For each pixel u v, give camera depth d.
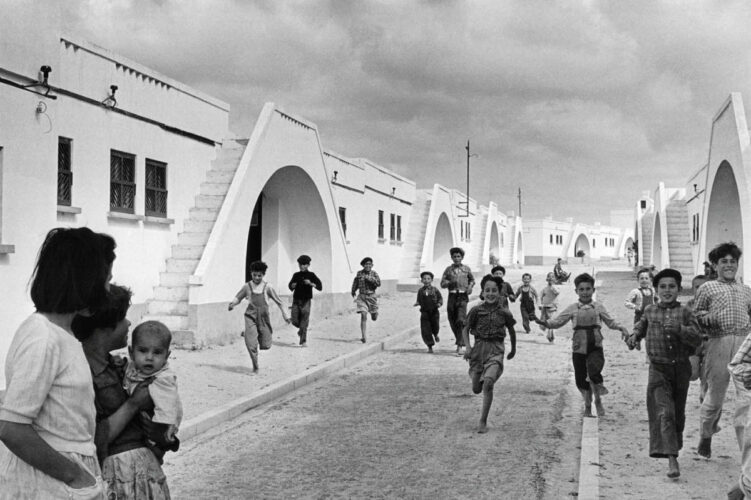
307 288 15.27
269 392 10.42
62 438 2.92
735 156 18.38
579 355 9.12
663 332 6.57
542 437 8.27
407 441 8.11
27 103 9.95
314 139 20.02
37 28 10.08
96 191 12.93
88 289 3.04
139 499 3.60
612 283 37.66
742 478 4.49
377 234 28.64
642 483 6.45
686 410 9.50
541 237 77.94
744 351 5.25
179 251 15.30
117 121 13.52
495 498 6.23
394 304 25.89
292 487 6.52
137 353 3.74
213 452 7.70
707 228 22.34
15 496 2.80
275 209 20.61
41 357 2.84
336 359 13.44
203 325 14.37
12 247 9.63
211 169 17.02
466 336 8.85
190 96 16.02
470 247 44.91
